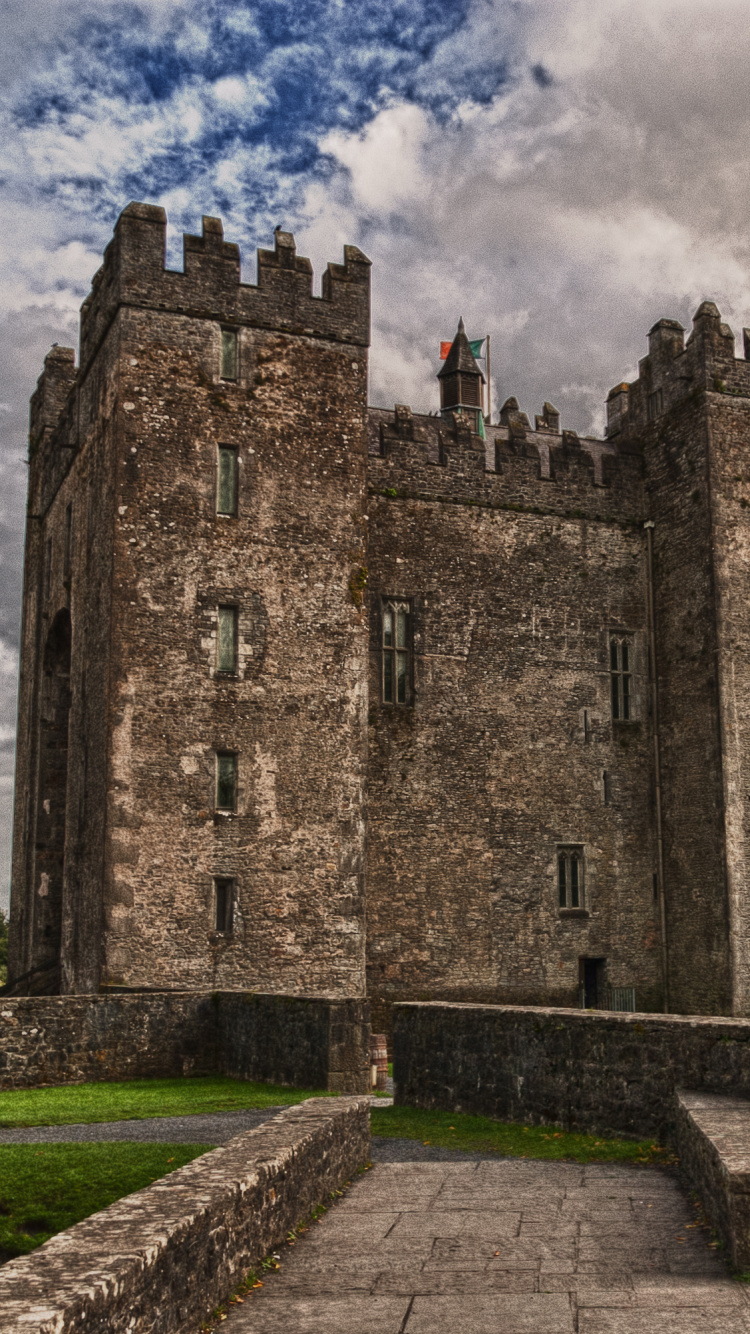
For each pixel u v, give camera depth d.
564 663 28.11
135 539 22.81
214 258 24.33
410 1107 13.77
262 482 24.02
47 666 29.80
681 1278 6.70
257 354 24.44
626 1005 27.12
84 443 25.91
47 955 28.50
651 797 28.25
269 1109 13.05
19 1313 4.24
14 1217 8.83
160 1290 5.37
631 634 28.89
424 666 26.84
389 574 26.84
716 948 25.97
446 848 26.30
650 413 29.70
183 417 23.56
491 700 27.30
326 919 22.95
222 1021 16.69
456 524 27.70
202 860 22.23
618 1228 7.93
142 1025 16.25
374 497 27.00
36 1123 12.12
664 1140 10.74
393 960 25.44
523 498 28.48
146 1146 10.38
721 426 27.69
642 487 29.61
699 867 26.67
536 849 27.06
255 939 22.36
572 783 27.67
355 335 25.36
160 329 23.67
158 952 21.62
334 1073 14.27
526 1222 8.20
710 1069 10.45
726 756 26.30
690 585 27.73
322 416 24.80
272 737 23.19
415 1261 7.28
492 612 27.67
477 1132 12.02
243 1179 6.89
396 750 26.28
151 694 22.45
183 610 22.94
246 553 23.62
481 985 26.02
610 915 27.45
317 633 23.94
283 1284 6.81
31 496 32.59
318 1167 8.76
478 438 28.36
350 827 23.47
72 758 24.72
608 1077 11.34
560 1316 6.09
